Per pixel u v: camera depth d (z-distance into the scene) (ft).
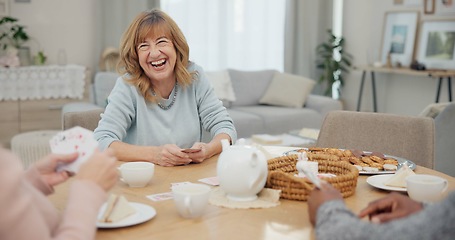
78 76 16.60
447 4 18.03
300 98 17.58
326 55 21.53
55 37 17.58
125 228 3.75
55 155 3.59
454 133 9.03
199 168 5.62
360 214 3.68
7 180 2.51
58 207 4.23
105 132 6.31
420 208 3.60
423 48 18.88
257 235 3.64
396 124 6.72
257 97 17.99
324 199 3.59
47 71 16.17
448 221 2.89
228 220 3.94
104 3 17.58
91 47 18.12
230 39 20.29
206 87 7.06
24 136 13.76
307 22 21.39
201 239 3.56
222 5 19.69
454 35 17.79
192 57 19.42
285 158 5.16
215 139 6.47
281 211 4.15
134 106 6.70
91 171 3.20
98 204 3.10
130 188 4.83
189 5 19.10
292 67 21.34
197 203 3.92
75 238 2.84
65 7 17.60
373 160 5.67
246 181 4.27
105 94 14.80
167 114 6.77
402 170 4.85
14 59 15.89
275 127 16.25
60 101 16.47
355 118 7.00
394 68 19.04
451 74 16.99
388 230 2.99
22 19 17.06
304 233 3.68
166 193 4.66
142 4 17.98
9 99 15.80
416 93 19.53
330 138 7.07
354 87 21.94
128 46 6.49
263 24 20.76
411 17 19.33
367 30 21.35
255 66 20.90
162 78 6.48
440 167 9.23
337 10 22.65
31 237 2.58
